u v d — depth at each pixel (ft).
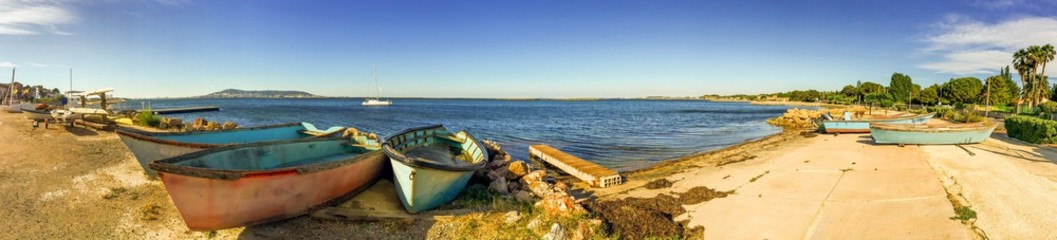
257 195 27.78
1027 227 28.35
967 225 28.94
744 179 45.85
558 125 155.33
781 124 147.74
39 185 37.14
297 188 29.84
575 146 88.07
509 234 28.07
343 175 33.47
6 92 254.68
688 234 29.50
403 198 32.50
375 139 53.42
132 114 106.22
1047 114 110.93
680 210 34.55
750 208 34.68
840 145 72.54
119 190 36.14
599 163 65.87
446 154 54.03
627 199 38.73
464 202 35.55
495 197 36.04
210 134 49.67
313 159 43.45
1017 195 35.17
